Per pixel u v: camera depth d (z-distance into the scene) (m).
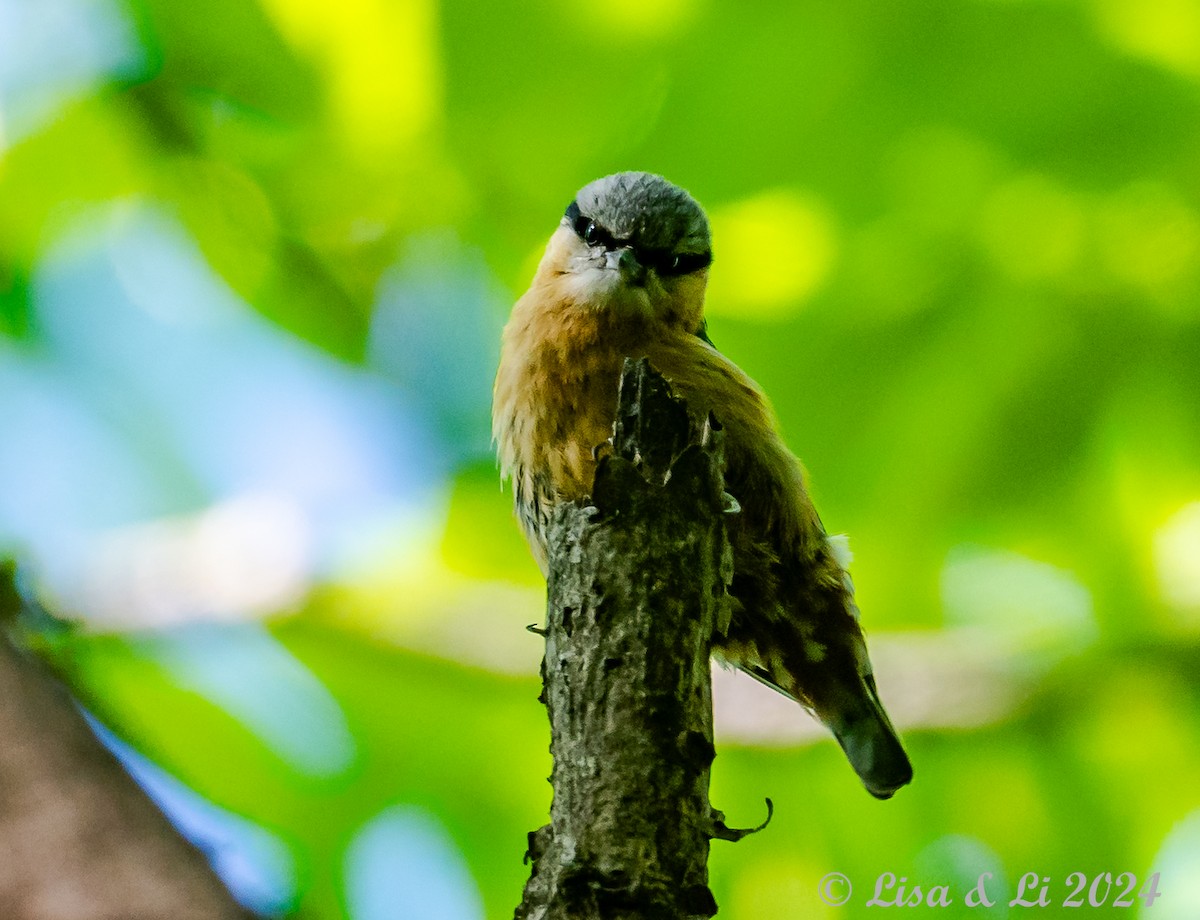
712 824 5.21
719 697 10.91
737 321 10.17
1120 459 10.28
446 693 10.76
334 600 10.73
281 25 9.55
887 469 10.26
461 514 11.37
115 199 10.84
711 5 9.22
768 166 9.69
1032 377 10.05
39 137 10.45
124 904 4.37
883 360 10.12
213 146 10.41
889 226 9.88
